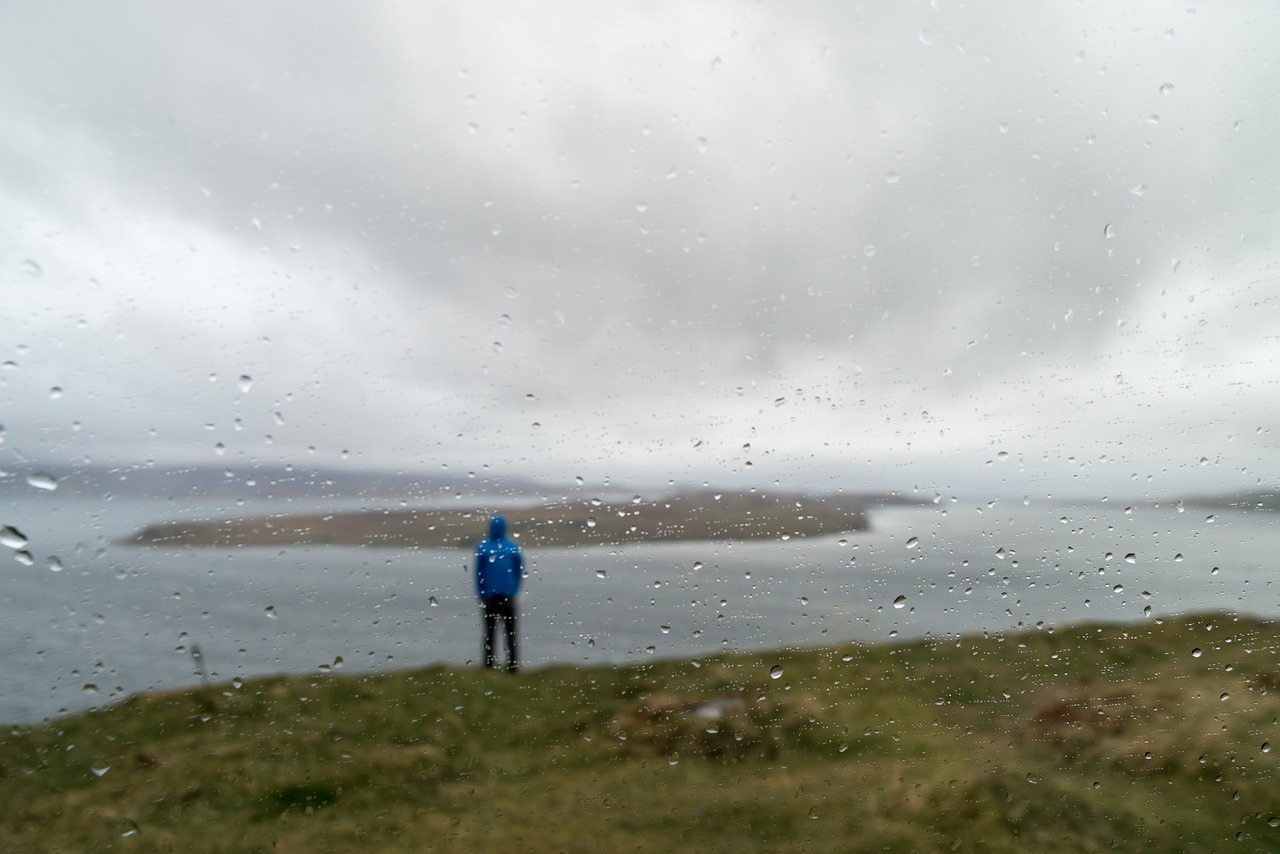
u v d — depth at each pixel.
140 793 2.24
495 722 2.70
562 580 3.83
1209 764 2.40
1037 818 2.14
